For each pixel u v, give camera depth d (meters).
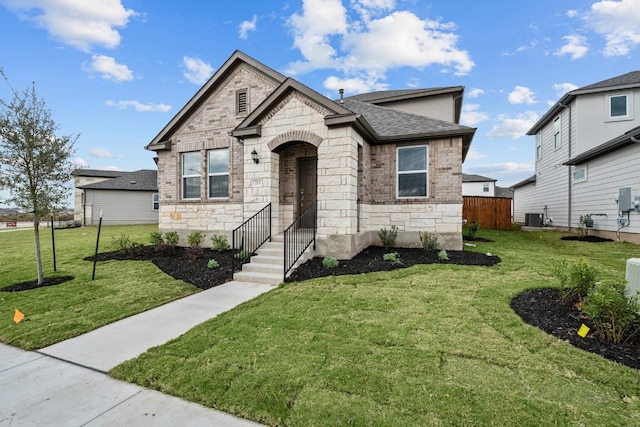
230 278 6.89
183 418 2.46
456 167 9.05
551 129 17.02
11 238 14.73
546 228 15.94
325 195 8.02
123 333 4.14
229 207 10.32
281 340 3.71
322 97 7.99
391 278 6.18
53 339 3.98
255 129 8.65
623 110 13.42
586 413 2.36
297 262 7.30
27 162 6.29
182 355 3.44
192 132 10.96
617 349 3.25
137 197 24.70
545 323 3.94
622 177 11.09
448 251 8.84
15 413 2.55
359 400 2.56
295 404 2.55
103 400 2.72
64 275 7.19
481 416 2.34
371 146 9.92
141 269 7.75
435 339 3.60
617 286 3.79
